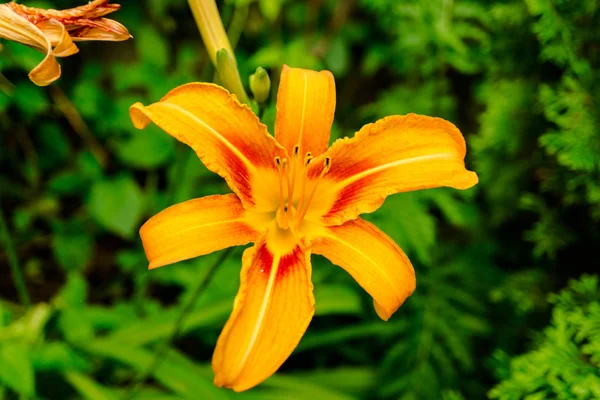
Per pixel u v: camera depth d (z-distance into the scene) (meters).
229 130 0.32
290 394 0.43
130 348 0.42
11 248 0.40
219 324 0.45
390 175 0.32
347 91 0.59
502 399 0.37
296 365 0.50
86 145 0.56
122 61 0.58
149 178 0.56
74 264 0.52
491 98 0.45
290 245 0.32
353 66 0.59
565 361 0.37
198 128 0.31
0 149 0.52
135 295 0.54
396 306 0.31
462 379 0.46
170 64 0.58
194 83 0.31
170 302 0.54
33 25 0.32
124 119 0.51
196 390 0.41
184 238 0.30
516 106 0.44
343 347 0.49
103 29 0.33
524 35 0.44
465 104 0.53
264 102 0.34
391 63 0.52
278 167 0.32
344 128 0.57
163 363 0.42
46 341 0.42
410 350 0.46
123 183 0.50
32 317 0.41
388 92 0.51
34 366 0.40
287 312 0.30
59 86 0.51
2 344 0.39
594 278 0.39
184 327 0.43
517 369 0.38
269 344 0.29
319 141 0.33
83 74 0.52
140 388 0.42
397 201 0.46
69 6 0.51
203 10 0.34
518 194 0.46
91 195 0.49
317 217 0.33
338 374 0.46
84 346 0.42
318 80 0.33
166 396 0.42
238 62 0.52
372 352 0.50
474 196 0.49
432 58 0.48
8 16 0.32
